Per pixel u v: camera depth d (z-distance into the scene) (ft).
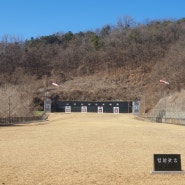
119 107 373.81
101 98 426.92
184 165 51.29
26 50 524.11
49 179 42.83
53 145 76.84
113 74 472.44
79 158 58.44
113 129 124.47
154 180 42.09
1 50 517.14
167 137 94.68
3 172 46.85
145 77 456.04
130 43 510.17
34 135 104.22
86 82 461.78
